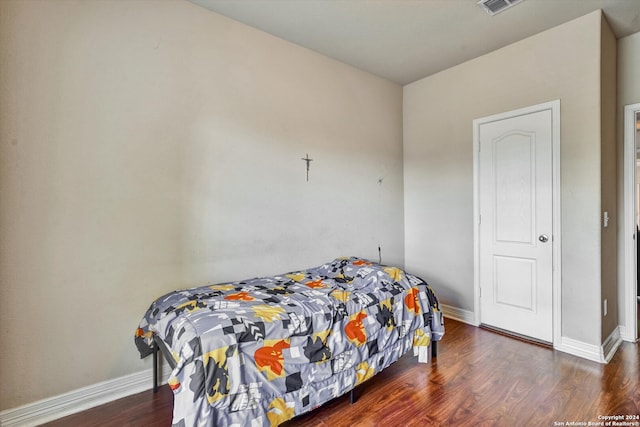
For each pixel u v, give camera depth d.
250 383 1.48
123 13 2.02
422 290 2.38
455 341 2.81
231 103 2.48
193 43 2.29
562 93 2.59
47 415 1.81
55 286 1.83
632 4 2.30
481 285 3.15
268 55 2.69
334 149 3.16
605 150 2.50
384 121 3.65
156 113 2.14
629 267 2.76
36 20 1.75
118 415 1.86
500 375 2.24
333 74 3.15
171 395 2.06
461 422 1.77
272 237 2.71
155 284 2.15
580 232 2.50
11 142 1.69
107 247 1.98
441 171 3.48
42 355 1.79
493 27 2.61
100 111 1.94
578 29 2.49
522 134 2.83
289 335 1.65
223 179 2.44
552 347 2.66
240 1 2.26
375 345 2.00
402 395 2.03
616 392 2.02
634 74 2.70
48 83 1.78
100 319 1.97
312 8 2.34
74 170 1.87
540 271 2.74
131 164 2.05
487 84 3.07
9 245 1.69
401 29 2.63
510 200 2.92
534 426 1.72
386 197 3.67
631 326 2.76
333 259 3.15
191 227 2.30
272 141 2.71
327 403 1.96
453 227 3.38
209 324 1.51
